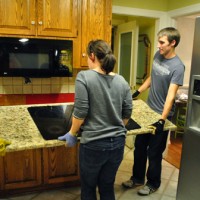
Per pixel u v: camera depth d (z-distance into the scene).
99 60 1.43
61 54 2.51
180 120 4.29
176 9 3.38
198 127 2.02
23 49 2.39
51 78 2.90
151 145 2.31
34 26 2.46
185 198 2.18
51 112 2.04
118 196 2.46
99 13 2.67
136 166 2.58
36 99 2.88
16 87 2.79
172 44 2.10
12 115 1.91
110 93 1.46
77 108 1.42
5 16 2.36
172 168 3.15
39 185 2.47
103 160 1.55
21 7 2.38
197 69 1.91
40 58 2.46
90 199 1.71
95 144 1.49
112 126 1.53
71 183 2.59
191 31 4.52
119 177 2.85
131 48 3.90
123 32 4.14
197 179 2.02
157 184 2.51
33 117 1.92
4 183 2.34
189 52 4.57
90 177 1.62
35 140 1.56
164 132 2.25
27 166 2.36
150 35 4.07
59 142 1.56
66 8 2.53
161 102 2.25
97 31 2.70
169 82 2.17
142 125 1.95
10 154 2.27
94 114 1.47
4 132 1.64
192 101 1.97
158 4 3.53
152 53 4.02
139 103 2.37
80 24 2.62
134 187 2.62
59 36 2.56
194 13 3.14
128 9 3.38
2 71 2.38
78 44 2.65
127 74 4.17
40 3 2.43
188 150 2.08
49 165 2.44
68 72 2.57
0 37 2.32
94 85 1.42
